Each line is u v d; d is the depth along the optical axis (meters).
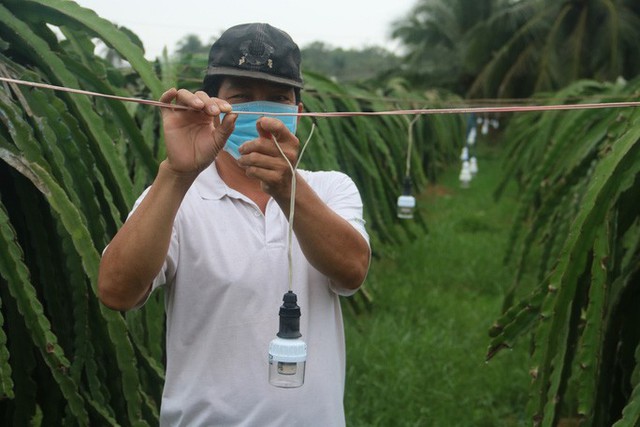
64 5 2.42
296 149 1.49
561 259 2.22
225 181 1.73
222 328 1.63
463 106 11.55
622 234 2.62
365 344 5.25
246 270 1.63
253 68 1.67
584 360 2.15
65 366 1.98
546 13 19.39
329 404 1.67
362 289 4.89
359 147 4.98
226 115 1.48
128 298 1.56
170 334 1.69
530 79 19.81
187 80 4.21
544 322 2.21
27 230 2.27
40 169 2.00
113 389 2.30
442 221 10.69
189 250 1.64
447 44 23.52
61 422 2.34
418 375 4.85
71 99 2.33
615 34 17.64
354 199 1.81
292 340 1.43
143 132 3.56
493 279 7.37
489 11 22.70
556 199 3.51
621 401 2.67
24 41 2.37
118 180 2.32
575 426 4.00
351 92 6.32
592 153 3.37
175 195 1.51
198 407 1.64
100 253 2.23
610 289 2.48
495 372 4.88
